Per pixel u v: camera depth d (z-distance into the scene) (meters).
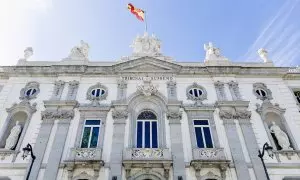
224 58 24.47
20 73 22.67
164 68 22.95
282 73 23.31
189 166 17.20
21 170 17.02
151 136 19.39
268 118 21.09
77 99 21.00
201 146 18.69
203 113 20.27
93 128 19.50
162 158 17.17
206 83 22.44
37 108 20.44
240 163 17.38
